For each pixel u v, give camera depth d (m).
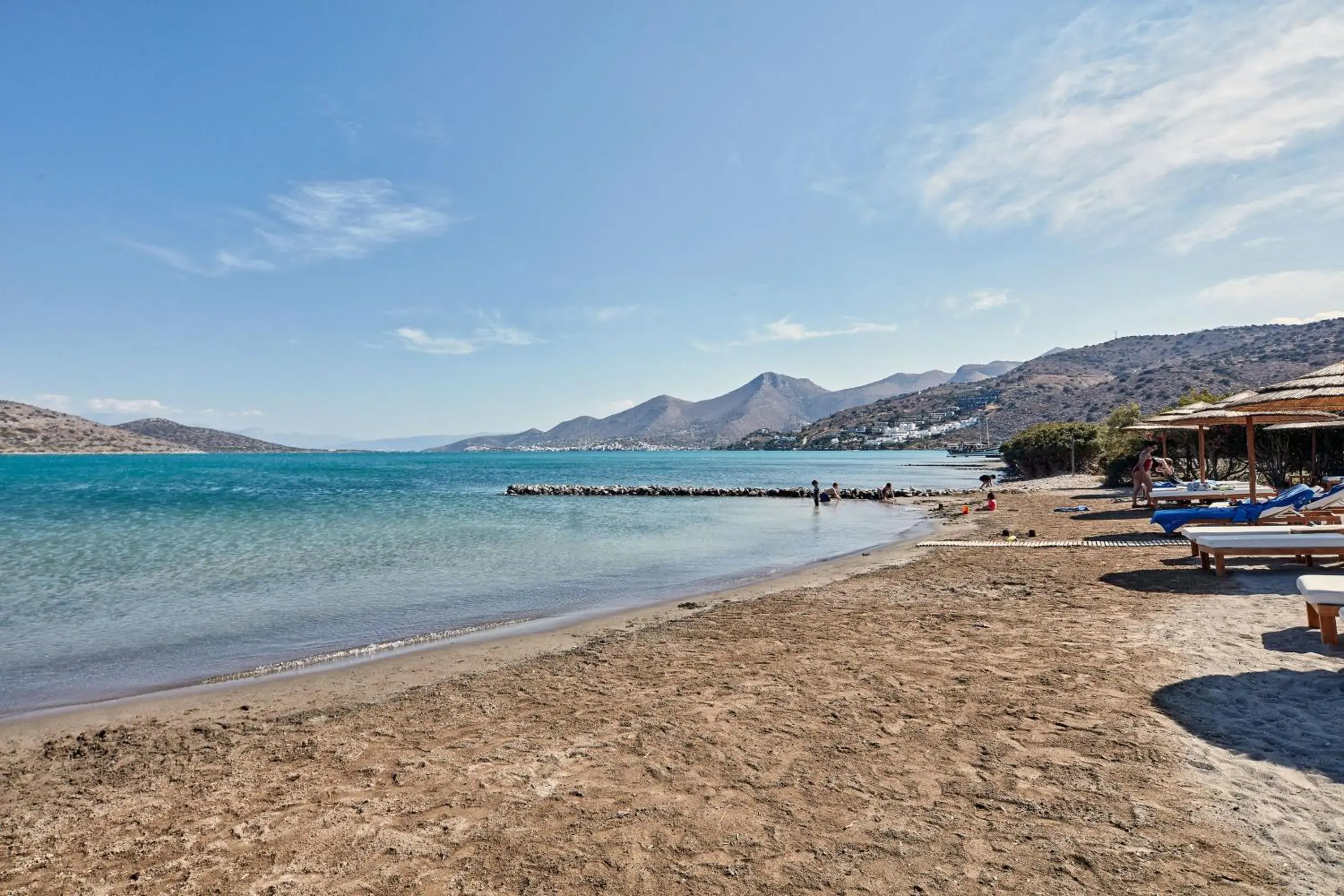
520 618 9.99
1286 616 7.16
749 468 97.44
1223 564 9.30
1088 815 3.60
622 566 14.77
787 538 19.77
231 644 8.81
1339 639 6.23
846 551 16.25
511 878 3.34
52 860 3.78
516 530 22.56
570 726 5.46
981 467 81.06
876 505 32.59
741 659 7.11
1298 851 3.15
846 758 4.52
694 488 44.84
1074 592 9.17
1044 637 7.11
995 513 22.03
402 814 4.10
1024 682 5.77
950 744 4.63
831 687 6.00
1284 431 22.66
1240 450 25.12
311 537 20.23
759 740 4.93
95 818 4.30
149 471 84.75
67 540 19.42
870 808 3.84
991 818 3.65
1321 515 11.39
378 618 10.12
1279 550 8.88
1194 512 12.41
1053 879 3.08
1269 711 4.76
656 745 4.93
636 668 7.06
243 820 4.15
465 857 3.56
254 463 131.00
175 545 18.41
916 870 3.21
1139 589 9.03
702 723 5.34
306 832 3.94
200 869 3.59
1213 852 3.20
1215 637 6.62
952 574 11.27
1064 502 24.28
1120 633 7.05
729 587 11.95
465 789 4.40
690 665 7.02
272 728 5.85
